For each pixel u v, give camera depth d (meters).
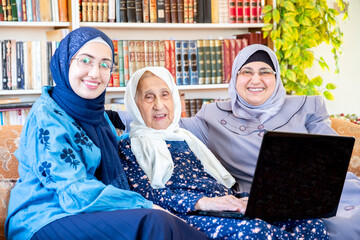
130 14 3.54
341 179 1.99
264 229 1.85
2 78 3.26
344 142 1.92
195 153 2.40
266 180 1.84
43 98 2.09
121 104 3.42
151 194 2.13
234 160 2.55
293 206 1.95
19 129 2.33
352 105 4.59
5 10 3.27
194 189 2.18
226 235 1.88
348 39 4.52
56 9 3.39
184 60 3.69
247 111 2.62
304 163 1.89
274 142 1.80
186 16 3.67
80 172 1.92
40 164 1.91
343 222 2.14
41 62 3.33
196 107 3.82
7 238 1.99
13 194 2.02
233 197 2.02
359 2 4.53
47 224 1.83
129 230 1.71
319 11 3.90
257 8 3.87
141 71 2.43
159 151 2.25
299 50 3.86
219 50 3.78
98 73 2.10
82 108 2.09
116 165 2.14
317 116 2.65
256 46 2.63
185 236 1.76
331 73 4.49
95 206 1.83
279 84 2.67
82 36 2.10
